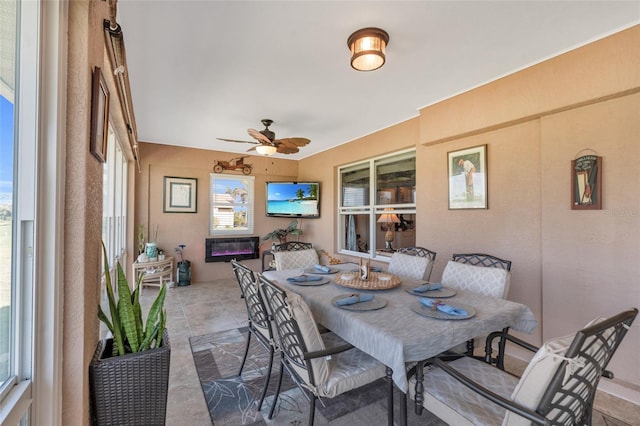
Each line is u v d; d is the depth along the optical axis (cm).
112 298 132
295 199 567
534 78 239
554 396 96
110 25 132
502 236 277
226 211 568
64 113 101
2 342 85
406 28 190
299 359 153
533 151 255
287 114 349
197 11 172
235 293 461
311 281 237
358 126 400
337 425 172
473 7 171
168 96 293
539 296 251
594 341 97
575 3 169
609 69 200
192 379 221
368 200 462
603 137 211
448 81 269
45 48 94
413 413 184
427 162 347
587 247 219
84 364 108
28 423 90
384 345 134
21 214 90
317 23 184
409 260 288
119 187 349
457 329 145
